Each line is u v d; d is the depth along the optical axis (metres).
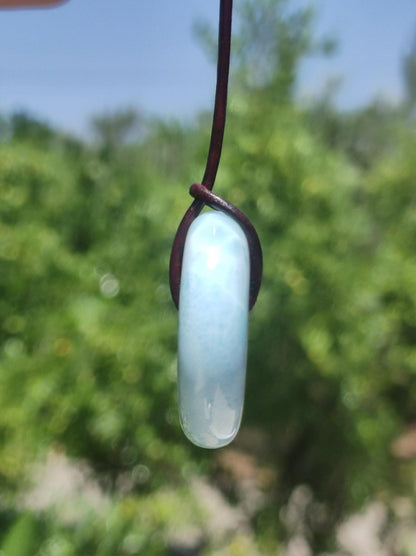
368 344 0.43
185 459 0.41
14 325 0.45
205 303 0.10
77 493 0.46
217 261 0.10
